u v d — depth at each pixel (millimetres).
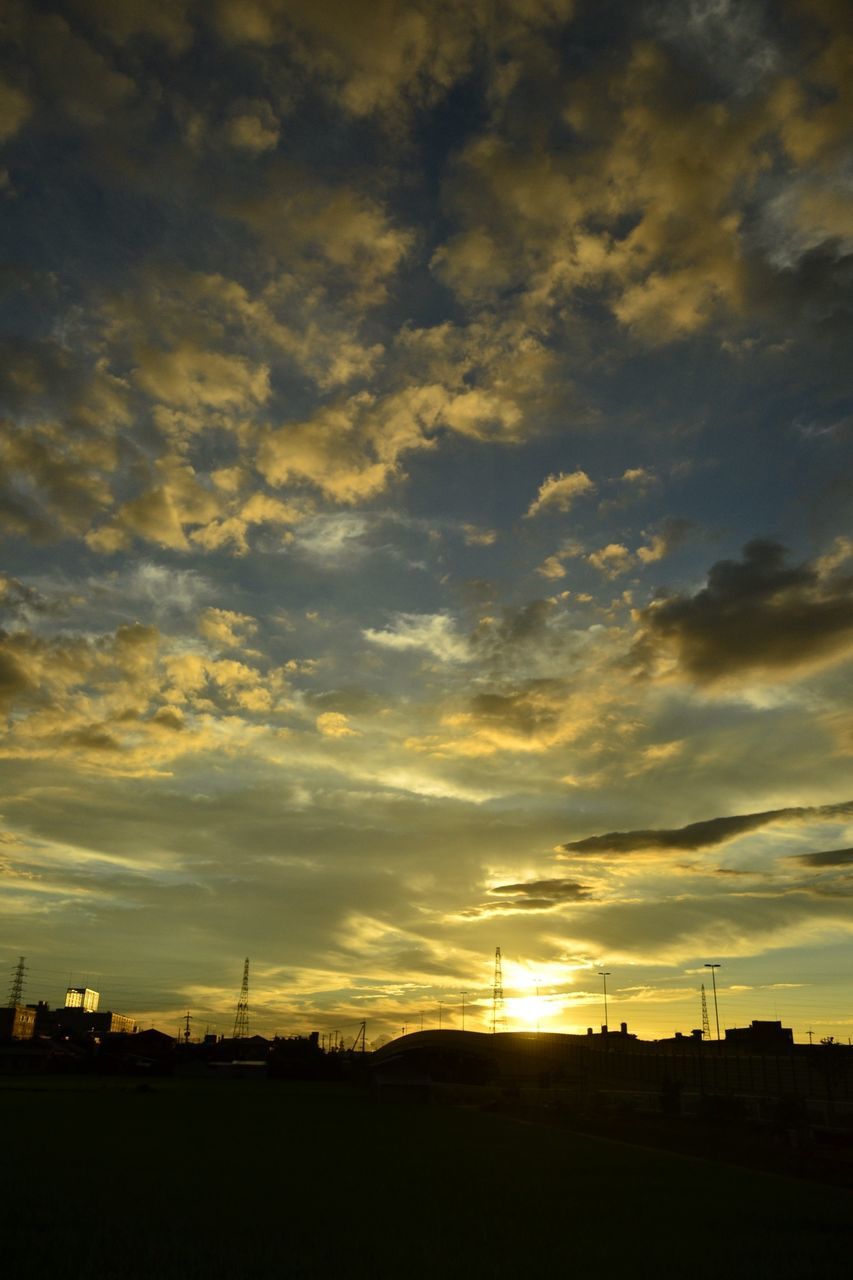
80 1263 20359
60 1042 187750
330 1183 35312
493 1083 163875
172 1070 174000
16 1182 33062
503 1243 24344
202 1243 22844
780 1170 46125
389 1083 111625
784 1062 106500
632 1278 20719
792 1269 22016
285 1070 181000
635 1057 132000
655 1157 50531
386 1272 20312
